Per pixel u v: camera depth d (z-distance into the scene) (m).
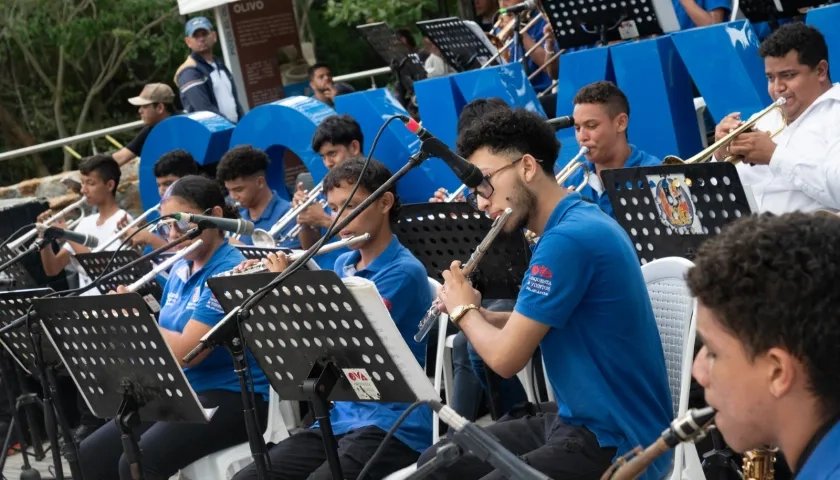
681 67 8.48
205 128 10.63
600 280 4.28
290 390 4.75
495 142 4.46
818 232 2.14
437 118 9.10
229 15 13.17
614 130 6.81
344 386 4.57
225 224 5.48
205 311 5.86
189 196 6.28
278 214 8.42
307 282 4.32
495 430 4.81
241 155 8.30
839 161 6.14
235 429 5.98
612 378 4.34
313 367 4.55
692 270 2.27
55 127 22.91
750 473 3.13
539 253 4.31
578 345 4.36
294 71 13.60
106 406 5.32
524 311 4.30
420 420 5.30
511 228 4.52
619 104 6.82
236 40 13.22
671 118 8.33
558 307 4.25
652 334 4.46
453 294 4.55
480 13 12.22
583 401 4.34
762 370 2.18
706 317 2.25
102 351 5.11
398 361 4.30
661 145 8.41
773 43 6.49
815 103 6.41
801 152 6.29
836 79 7.71
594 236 4.28
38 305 5.24
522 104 8.81
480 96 8.83
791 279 2.10
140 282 6.09
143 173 11.31
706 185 5.22
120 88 23.25
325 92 12.58
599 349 4.33
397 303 5.45
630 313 4.32
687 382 4.58
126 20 22.11
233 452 5.99
